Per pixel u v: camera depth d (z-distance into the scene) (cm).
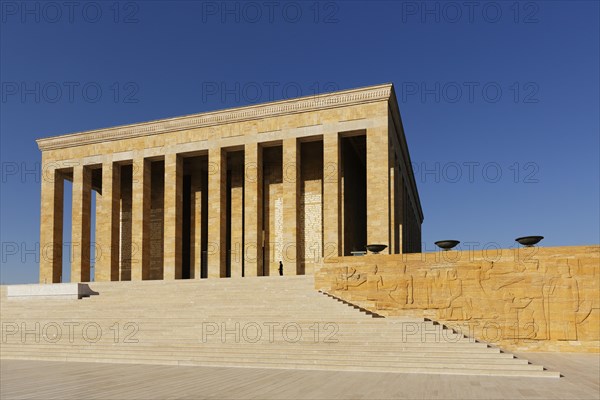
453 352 1515
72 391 1158
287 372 1439
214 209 3659
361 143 3944
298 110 3516
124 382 1280
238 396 1079
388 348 1580
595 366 1586
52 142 4191
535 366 1389
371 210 3238
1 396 1107
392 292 2302
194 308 2219
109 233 3950
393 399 1041
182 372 1454
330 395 1084
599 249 2036
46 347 1895
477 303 2169
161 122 3866
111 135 4012
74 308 2486
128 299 2617
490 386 1196
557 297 2064
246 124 3662
